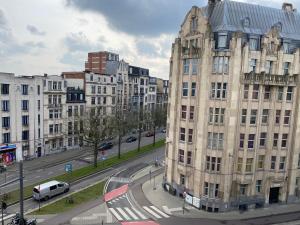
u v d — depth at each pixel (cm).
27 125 7000
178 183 5072
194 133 4706
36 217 4050
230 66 4266
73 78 8794
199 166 4603
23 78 6806
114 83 9806
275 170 4766
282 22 4888
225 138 4422
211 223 4169
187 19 4766
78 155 7606
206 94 4428
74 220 4041
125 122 8256
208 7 4797
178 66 4853
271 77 4459
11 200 4544
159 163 7069
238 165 4591
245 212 4588
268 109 4603
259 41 4516
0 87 6306
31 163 6750
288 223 4250
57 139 7875
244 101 4447
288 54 4581
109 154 7781
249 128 4509
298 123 4766
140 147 8638
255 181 4703
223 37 4359
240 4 4669
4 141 6506
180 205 4753
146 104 12119
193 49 4575
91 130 6662
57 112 7800
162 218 4275
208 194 4591
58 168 6406
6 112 6481
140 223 4081
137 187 5478
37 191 4553
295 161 4884
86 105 8675
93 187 5369
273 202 4953
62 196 4869
